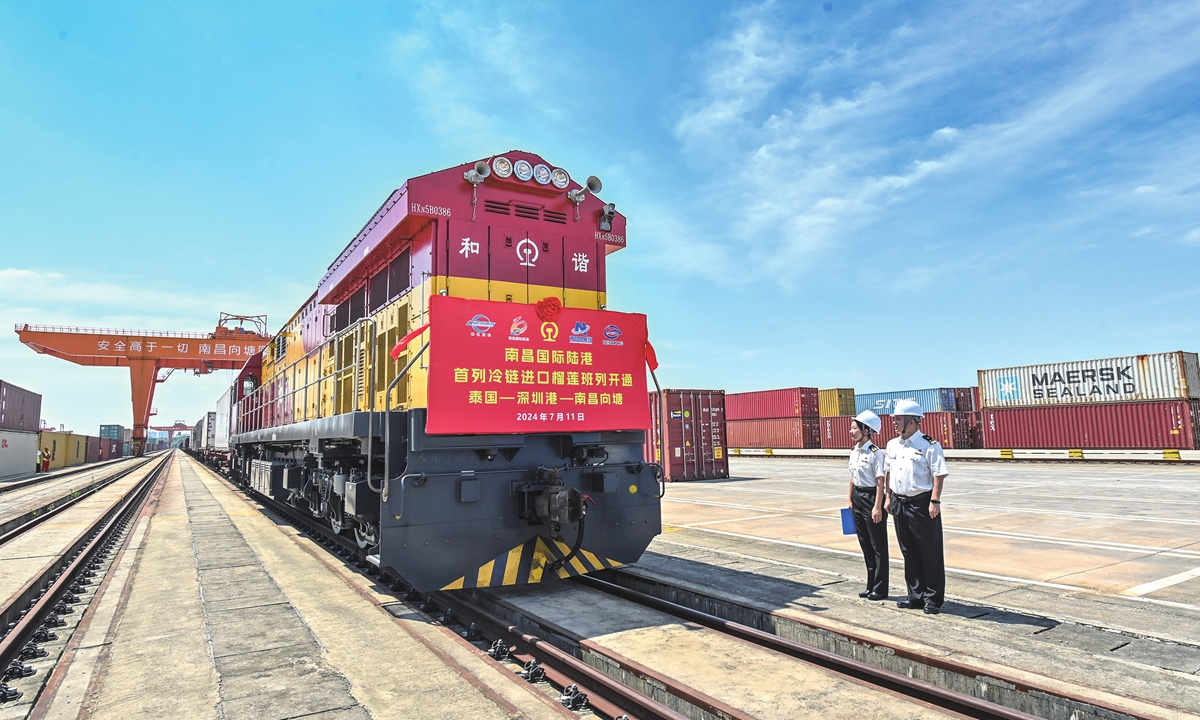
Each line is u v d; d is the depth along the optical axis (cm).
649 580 678
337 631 549
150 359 4812
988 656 421
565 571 635
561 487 586
